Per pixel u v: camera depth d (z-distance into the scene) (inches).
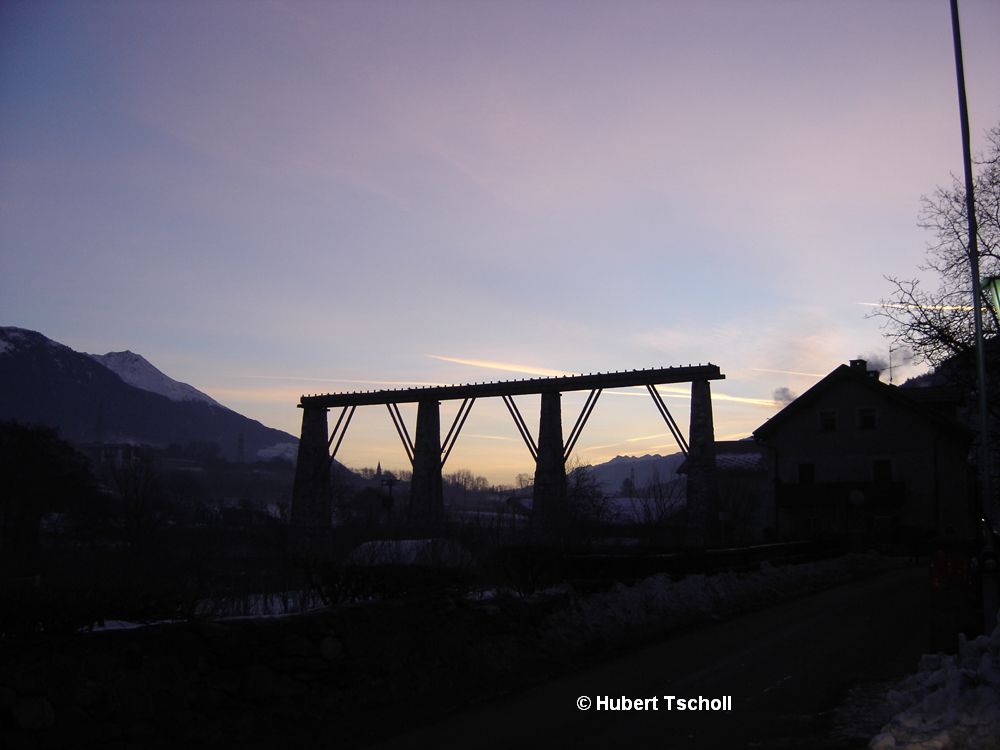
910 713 304.0
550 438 1760.6
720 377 1642.5
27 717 262.4
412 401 2003.0
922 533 1785.2
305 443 2127.2
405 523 1133.7
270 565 610.2
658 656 496.7
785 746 306.0
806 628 594.9
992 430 1156.5
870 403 2069.4
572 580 592.1
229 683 331.9
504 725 347.3
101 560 482.3
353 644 387.9
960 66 486.9
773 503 2126.0
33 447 1595.7
